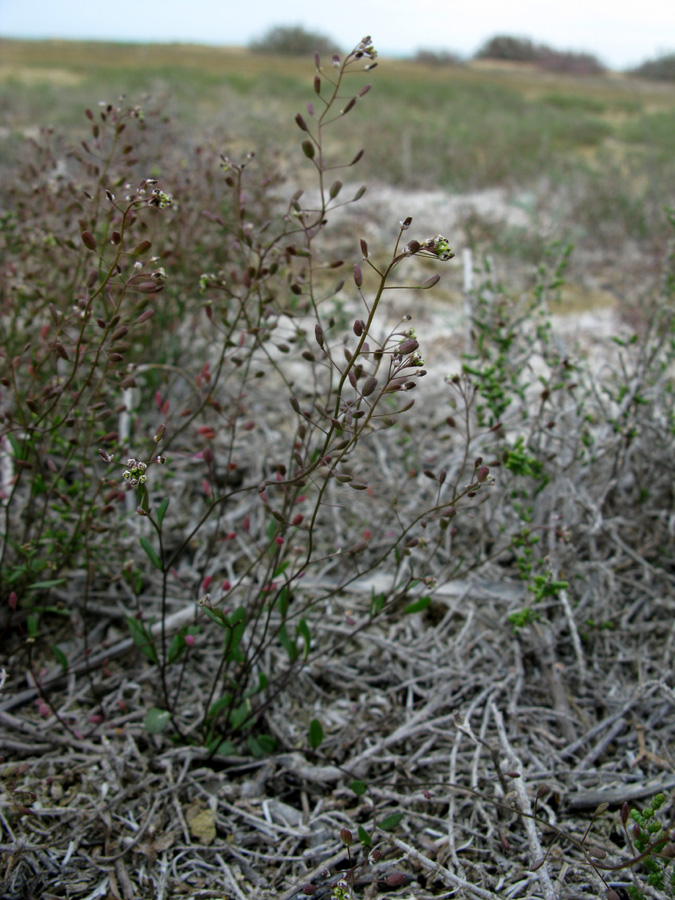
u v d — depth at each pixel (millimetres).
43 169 3029
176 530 2822
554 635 2426
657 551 2814
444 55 27094
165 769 2012
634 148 10500
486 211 6703
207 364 2148
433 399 3803
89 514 2158
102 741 2027
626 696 2316
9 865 1698
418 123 10023
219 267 2566
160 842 1837
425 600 1981
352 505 2994
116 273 1826
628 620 2607
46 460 2354
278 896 1744
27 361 2936
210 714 2014
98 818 1859
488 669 2389
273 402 3617
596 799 1956
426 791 1930
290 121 8641
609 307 5086
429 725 2123
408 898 1731
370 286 5051
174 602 2521
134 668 2330
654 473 2869
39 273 2766
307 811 1946
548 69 27891
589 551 2727
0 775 1942
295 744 2146
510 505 2787
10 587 2256
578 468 2727
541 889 1721
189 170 3584
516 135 9836
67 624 2434
